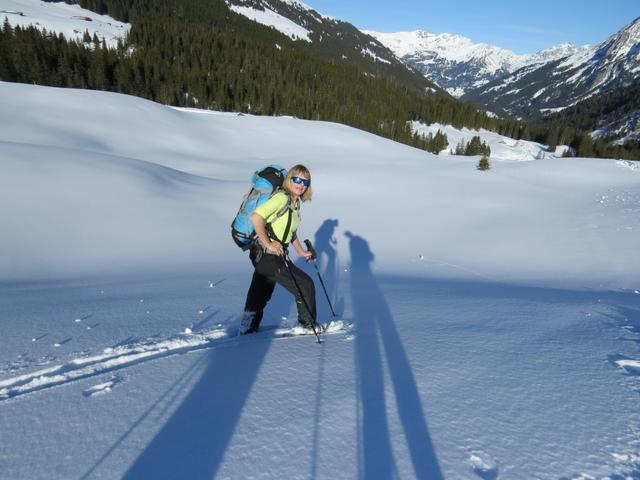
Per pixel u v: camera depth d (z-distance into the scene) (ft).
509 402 8.20
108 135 126.21
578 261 39.06
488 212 60.54
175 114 172.86
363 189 79.00
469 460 6.46
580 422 7.43
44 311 16.37
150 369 10.05
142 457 6.64
